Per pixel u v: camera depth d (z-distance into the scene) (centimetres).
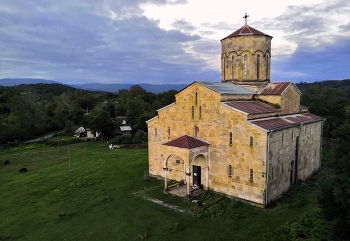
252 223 2089
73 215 2370
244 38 3344
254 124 2403
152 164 3419
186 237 1936
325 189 1708
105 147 5831
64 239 1983
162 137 3256
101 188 3048
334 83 17412
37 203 2678
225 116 2606
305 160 3191
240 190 2527
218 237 1917
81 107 10994
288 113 3250
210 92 2717
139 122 7612
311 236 1792
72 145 6234
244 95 3030
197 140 2756
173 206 2459
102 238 1977
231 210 2334
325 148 4884
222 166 2664
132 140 6028
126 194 2823
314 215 2106
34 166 4294
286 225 1986
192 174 2980
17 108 8012
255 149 2397
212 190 2773
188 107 2941
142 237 1947
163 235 1977
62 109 9012
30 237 2028
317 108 5747
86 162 4397
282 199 2559
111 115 10112
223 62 3603
